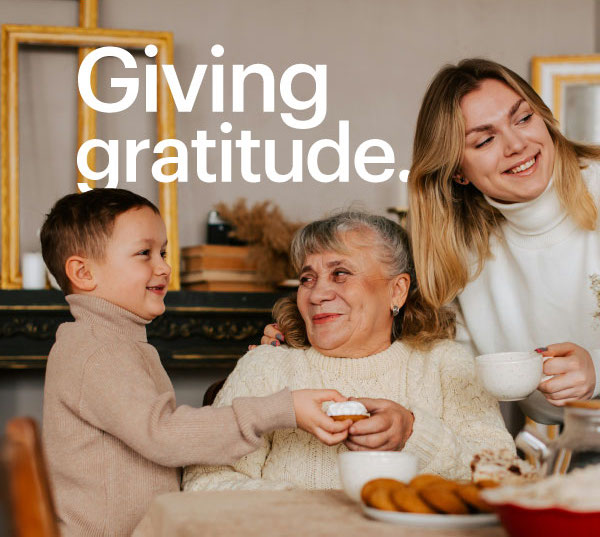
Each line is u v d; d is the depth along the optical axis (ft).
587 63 10.41
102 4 9.96
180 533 2.85
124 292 4.96
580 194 5.42
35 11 9.75
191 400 9.92
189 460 4.23
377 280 5.11
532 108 5.32
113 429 4.33
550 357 4.38
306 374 5.12
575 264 5.60
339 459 3.35
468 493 2.85
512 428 9.83
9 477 2.02
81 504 4.41
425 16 10.81
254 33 10.38
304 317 5.16
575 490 2.38
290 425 4.17
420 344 5.27
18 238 9.26
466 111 5.31
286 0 10.50
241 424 4.17
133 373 4.47
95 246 4.95
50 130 9.64
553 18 10.97
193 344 9.09
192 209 10.09
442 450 4.39
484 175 5.38
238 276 9.32
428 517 2.80
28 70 9.59
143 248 5.03
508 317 5.91
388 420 4.05
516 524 2.41
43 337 8.77
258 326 9.23
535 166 5.30
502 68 5.35
